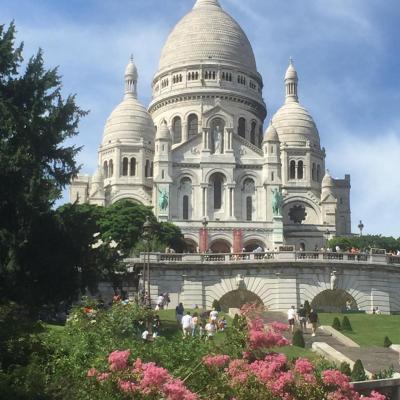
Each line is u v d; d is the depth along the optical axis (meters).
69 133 52.75
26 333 29.75
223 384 25.92
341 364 38.88
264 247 124.06
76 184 148.00
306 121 151.50
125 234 94.56
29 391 24.03
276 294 67.00
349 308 67.12
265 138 133.25
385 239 126.00
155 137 137.25
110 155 143.75
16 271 47.16
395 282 69.38
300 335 49.31
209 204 131.00
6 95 51.72
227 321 57.06
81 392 25.08
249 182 132.88
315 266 67.38
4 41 51.97
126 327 39.78
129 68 155.25
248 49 157.12
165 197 127.88
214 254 68.94
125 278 65.94
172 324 54.16
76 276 50.59
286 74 158.62
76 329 35.34
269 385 25.58
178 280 67.75
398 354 47.59
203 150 132.62
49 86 52.31
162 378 24.08
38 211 49.00
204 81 150.50
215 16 157.62
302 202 143.62
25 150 48.69
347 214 155.25
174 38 156.88
